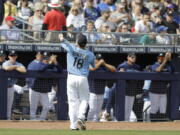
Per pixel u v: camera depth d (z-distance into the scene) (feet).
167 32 240.53
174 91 205.26
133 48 213.46
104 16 230.07
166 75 203.92
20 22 222.48
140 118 202.18
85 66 161.99
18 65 196.44
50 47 207.31
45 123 187.62
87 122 194.70
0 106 193.47
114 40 215.31
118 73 200.34
